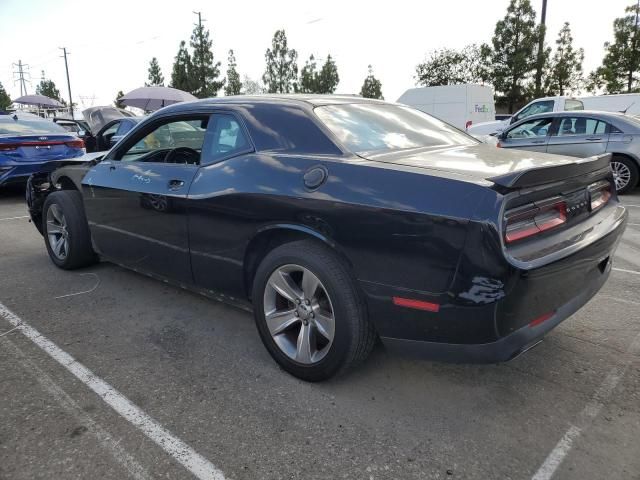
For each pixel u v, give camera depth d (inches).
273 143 113.6
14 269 190.1
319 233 100.1
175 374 113.5
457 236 83.0
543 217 93.7
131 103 660.1
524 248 86.5
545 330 92.0
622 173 362.6
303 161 106.2
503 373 113.7
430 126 135.9
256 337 132.6
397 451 88.1
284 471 83.2
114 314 147.2
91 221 166.4
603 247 103.7
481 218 81.4
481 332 85.0
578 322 139.9
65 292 165.2
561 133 380.8
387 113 131.8
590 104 636.7
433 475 82.4
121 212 149.2
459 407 101.0
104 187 153.9
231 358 121.0
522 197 87.0
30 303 155.7
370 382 109.9
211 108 129.3
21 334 134.1
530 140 392.5
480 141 140.3
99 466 84.0
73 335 133.5
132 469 83.4
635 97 606.5
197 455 86.8
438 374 113.3
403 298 90.2
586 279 103.7
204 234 122.9
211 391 106.4
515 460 85.8
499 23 1214.9
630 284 171.0
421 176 90.7
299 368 108.3
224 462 85.2
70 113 1417.3
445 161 101.3
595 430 93.4
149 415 98.0
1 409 99.8
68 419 96.7
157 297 160.4
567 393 105.6
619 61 1130.7
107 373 113.8
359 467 84.2
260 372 114.3
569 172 94.9
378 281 92.4
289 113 115.7
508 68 1211.2
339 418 97.3
